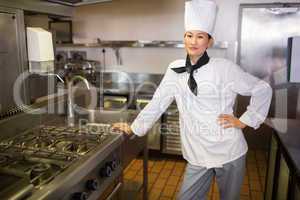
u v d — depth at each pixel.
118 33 4.11
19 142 1.56
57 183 1.11
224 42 3.70
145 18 3.97
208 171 1.73
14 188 0.99
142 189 2.64
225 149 1.66
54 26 4.19
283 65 3.72
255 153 3.79
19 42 1.56
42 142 1.55
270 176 2.24
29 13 1.73
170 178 3.04
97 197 1.42
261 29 3.71
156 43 3.92
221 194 1.82
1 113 1.53
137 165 3.30
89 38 4.21
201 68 1.62
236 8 3.69
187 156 1.77
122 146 1.76
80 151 1.43
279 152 1.93
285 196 1.75
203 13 1.52
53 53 1.76
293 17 3.60
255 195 2.72
